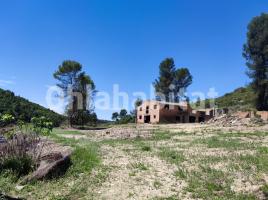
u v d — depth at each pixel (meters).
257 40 63.62
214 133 27.69
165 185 11.77
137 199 10.57
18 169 12.77
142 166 14.02
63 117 58.22
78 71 58.88
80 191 11.23
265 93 62.81
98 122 76.88
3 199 10.16
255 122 36.25
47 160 13.22
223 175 12.59
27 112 37.81
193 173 12.91
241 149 18.17
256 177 12.30
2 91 39.38
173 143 21.98
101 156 15.95
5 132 14.02
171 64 76.69
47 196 10.88
